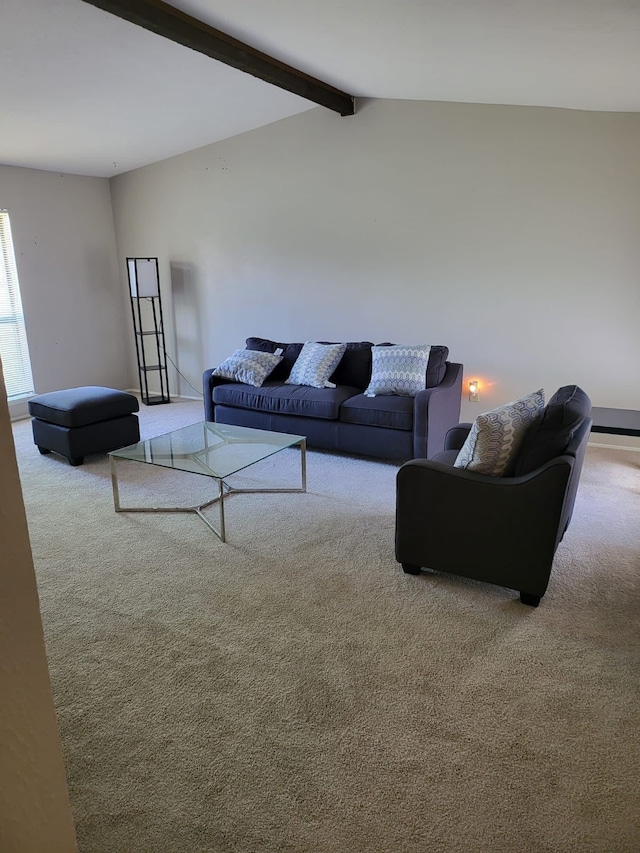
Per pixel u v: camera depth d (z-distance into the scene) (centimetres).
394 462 434
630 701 192
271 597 254
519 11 235
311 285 545
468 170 453
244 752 173
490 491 239
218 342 617
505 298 462
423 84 401
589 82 327
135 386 682
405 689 198
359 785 162
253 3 287
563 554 290
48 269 581
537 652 216
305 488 376
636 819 151
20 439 500
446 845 145
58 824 58
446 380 432
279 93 458
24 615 51
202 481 397
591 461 425
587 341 442
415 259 490
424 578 268
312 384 461
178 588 263
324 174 512
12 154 504
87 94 404
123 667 211
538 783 161
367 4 260
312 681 202
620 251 418
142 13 295
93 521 335
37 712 54
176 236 610
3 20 295
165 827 150
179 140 538
